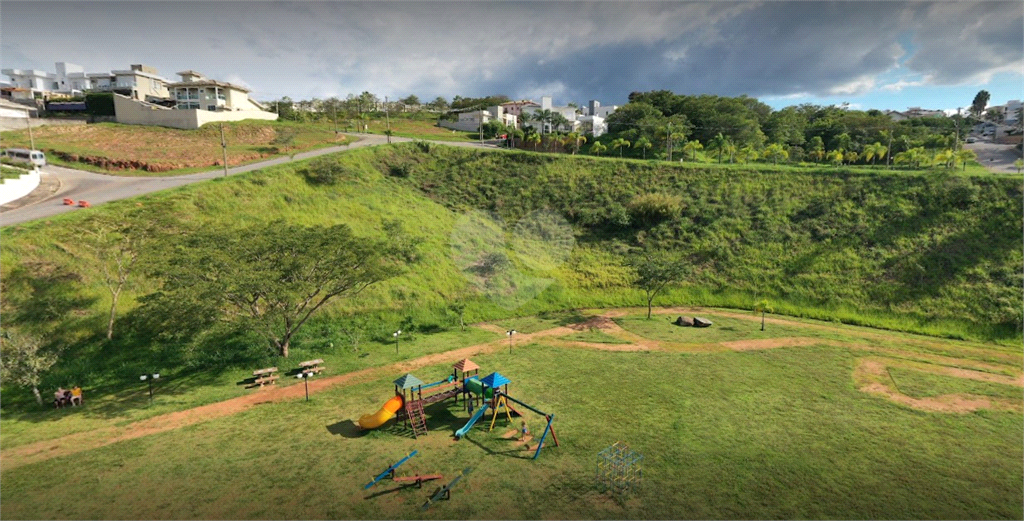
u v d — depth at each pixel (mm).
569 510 16125
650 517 15727
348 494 17000
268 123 90312
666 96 114500
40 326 28344
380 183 59625
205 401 24875
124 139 71375
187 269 26484
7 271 29938
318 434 21531
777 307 42656
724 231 52156
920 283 40625
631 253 51125
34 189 46625
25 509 15906
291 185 51844
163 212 35875
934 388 26141
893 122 98250
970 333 35781
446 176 65375
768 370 28969
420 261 45000
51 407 23938
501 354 32281
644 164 67062
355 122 115000
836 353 31953
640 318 40875
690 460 19125
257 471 18438
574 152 90562
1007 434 21141
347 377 28344
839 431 21438
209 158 62312
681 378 27797
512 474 18328
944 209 47344
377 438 21203
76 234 33250
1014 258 40406
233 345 31547
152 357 29219
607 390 26156
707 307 44219
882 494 16875
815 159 88562
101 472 18266
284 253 30922
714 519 15609
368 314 37469
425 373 28969
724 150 81750
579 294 45375
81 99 103188
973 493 16922
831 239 47562
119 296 31703
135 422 22531
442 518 15727
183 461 19125
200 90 93812
